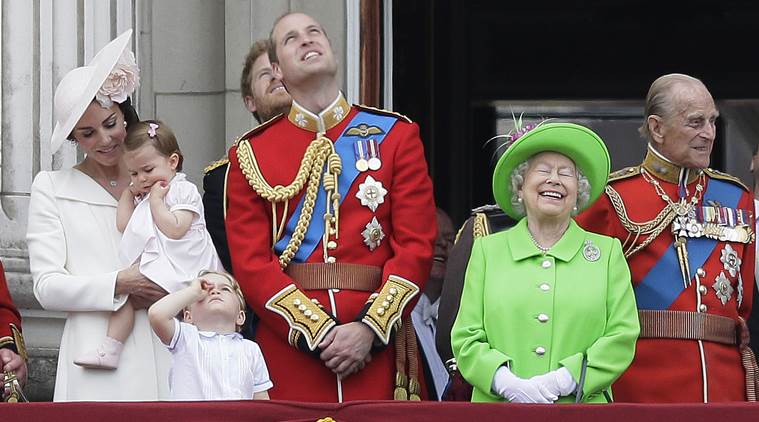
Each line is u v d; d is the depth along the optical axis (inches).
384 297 1034.7
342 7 1358.3
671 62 1769.2
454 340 992.2
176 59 1370.6
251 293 1047.0
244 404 916.0
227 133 1363.2
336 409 916.6
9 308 1115.3
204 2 1370.6
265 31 1360.7
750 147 1747.0
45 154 1296.8
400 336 1049.5
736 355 1063.6
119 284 1059.3
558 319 988.6
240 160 1083.9
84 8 1320.1
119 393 1056.2
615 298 997.2
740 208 1087.0
